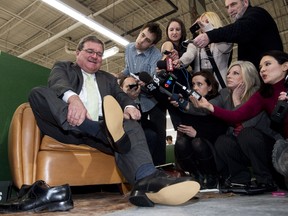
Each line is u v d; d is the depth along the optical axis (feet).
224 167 6.04
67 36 23.07
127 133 4.13
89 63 5.45
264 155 5.14
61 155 4.97
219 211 3.27
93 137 4.77
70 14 14.92
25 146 4.84
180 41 7.77
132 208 3.70
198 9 15.61
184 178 3.47
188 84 6.84
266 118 5.80
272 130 5.71
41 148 4.94
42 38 23.29
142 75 6.05
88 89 5.39
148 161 3.94
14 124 4.94
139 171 3.88
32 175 4.77
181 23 7.73
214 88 6.61
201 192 5.49
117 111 3.88
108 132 3.84
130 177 4.04
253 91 5.97
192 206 3.70
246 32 5.99
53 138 4.98
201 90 6.54
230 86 6.20
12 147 4.84
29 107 5.16
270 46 6.30
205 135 6.38
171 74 5.86
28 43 23.81
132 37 23.17
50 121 4.63
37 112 4.65
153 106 7.04
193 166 6.40
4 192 4.69
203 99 5.42
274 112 4.86
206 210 3.35
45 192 3.70
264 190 4.95
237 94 6.17
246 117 5.34
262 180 5.13
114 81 5.80
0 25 20.98
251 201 4.06
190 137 6.40
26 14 19.94
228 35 5.87
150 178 3.67
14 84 6.38
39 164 4.82
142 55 7.63
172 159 12.85
